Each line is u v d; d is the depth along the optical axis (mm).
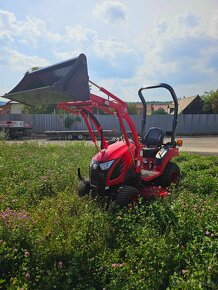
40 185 7023
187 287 3246
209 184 7195
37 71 5480
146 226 4656
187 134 31859
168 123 32562
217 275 3512
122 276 3582
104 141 6234
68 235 4391
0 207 5746
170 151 7273
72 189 6879
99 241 4422
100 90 5305
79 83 4797
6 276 3691
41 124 32625
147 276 3586
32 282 3588
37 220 5008
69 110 5832
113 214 5227
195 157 11945
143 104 7555
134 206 5266
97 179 5770
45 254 3959
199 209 4992
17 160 10234
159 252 3854
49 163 9594
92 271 3820
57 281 3582
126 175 5926
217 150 16844
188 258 3893
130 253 3943
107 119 31531
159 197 5805
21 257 3895
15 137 28312
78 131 28141
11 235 4090
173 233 4355
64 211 5320
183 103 44969
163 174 7055
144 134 7707
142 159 6582
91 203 5543
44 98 5238
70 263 3920
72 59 5039
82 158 10789
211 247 3916
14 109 38125
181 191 6562
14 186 7090
